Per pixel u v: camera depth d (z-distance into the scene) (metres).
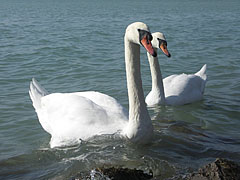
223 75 12.98
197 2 88.62
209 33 23.78
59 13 44.44
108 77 12.42
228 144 7.44
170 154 6.97
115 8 58.25
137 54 7.04
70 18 36.09
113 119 7.67
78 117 7.67
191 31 24.97
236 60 15.14
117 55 16.08
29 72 13.17
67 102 8.00
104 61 14.86
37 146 7.57
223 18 36.44
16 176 6.32
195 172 5.87
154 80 10.23
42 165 6.70
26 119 9.02
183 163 6.59
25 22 31.09
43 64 14.37
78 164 6.64
